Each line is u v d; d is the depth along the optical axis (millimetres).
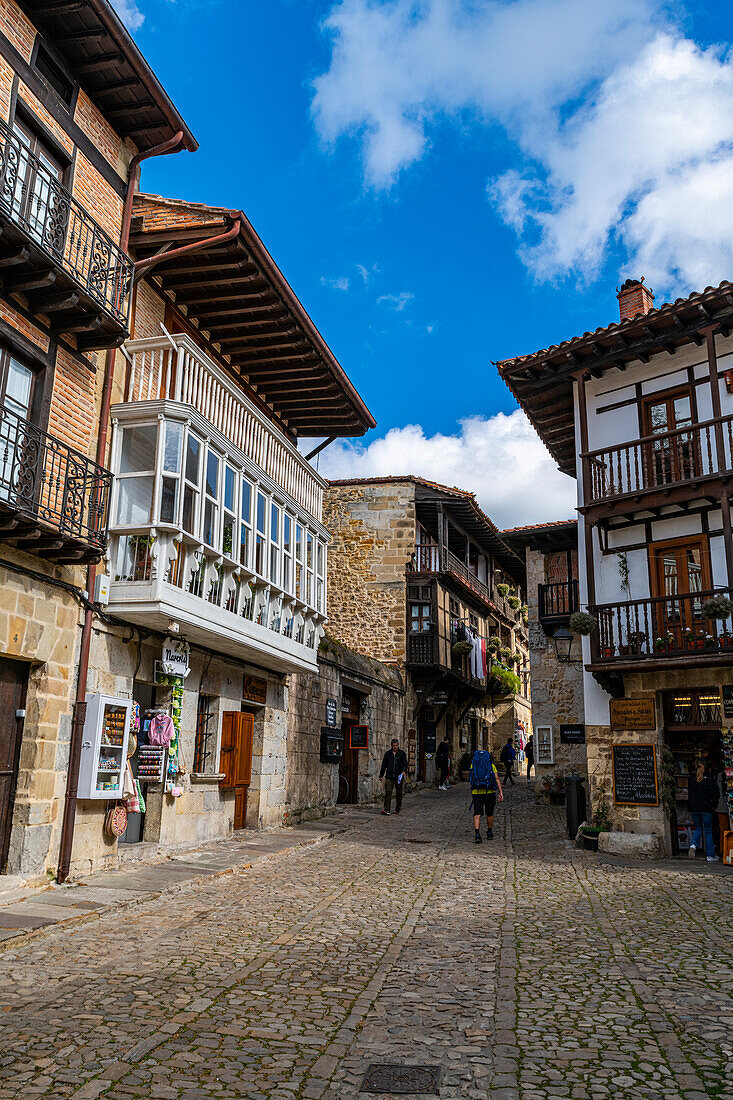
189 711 11281
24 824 7965
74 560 8414
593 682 13875
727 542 12430
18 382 8250
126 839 10258
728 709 12414
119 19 8742
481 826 15773
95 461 9406
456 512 27172
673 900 8977
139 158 10484
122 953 6160
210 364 11117
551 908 8453
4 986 5262
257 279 11438
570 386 15812
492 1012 5086
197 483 10141
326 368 14125
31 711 8227
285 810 14695
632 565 14281
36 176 8367
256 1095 3859
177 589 9633
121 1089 3865
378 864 11047
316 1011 5039
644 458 13734
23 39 8422
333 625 25062
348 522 25797
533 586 22047
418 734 25453
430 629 24781
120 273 9242
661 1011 5105
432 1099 3846
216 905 8062
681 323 13477
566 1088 3977
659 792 12750
